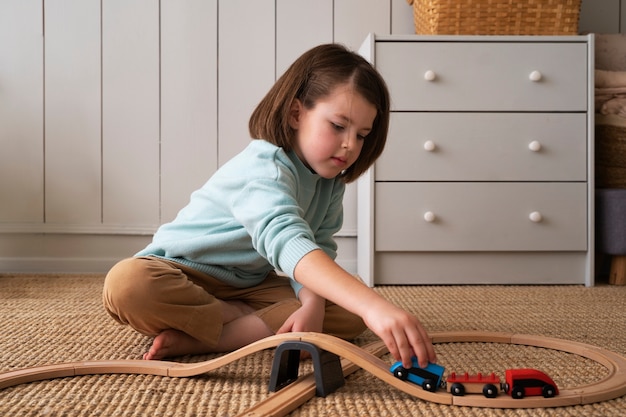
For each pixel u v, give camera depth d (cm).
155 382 93
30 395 86
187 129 228
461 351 114
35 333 127
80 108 225
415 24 226
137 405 83
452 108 201
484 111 201
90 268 225
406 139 201
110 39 226
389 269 204
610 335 130
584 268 205
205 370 92
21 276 209
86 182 226
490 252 204
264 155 109
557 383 96
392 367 85
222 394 87
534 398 82
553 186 203
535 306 164
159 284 105
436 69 200
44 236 225
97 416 79
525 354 112
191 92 228
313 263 89
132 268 106
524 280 205
